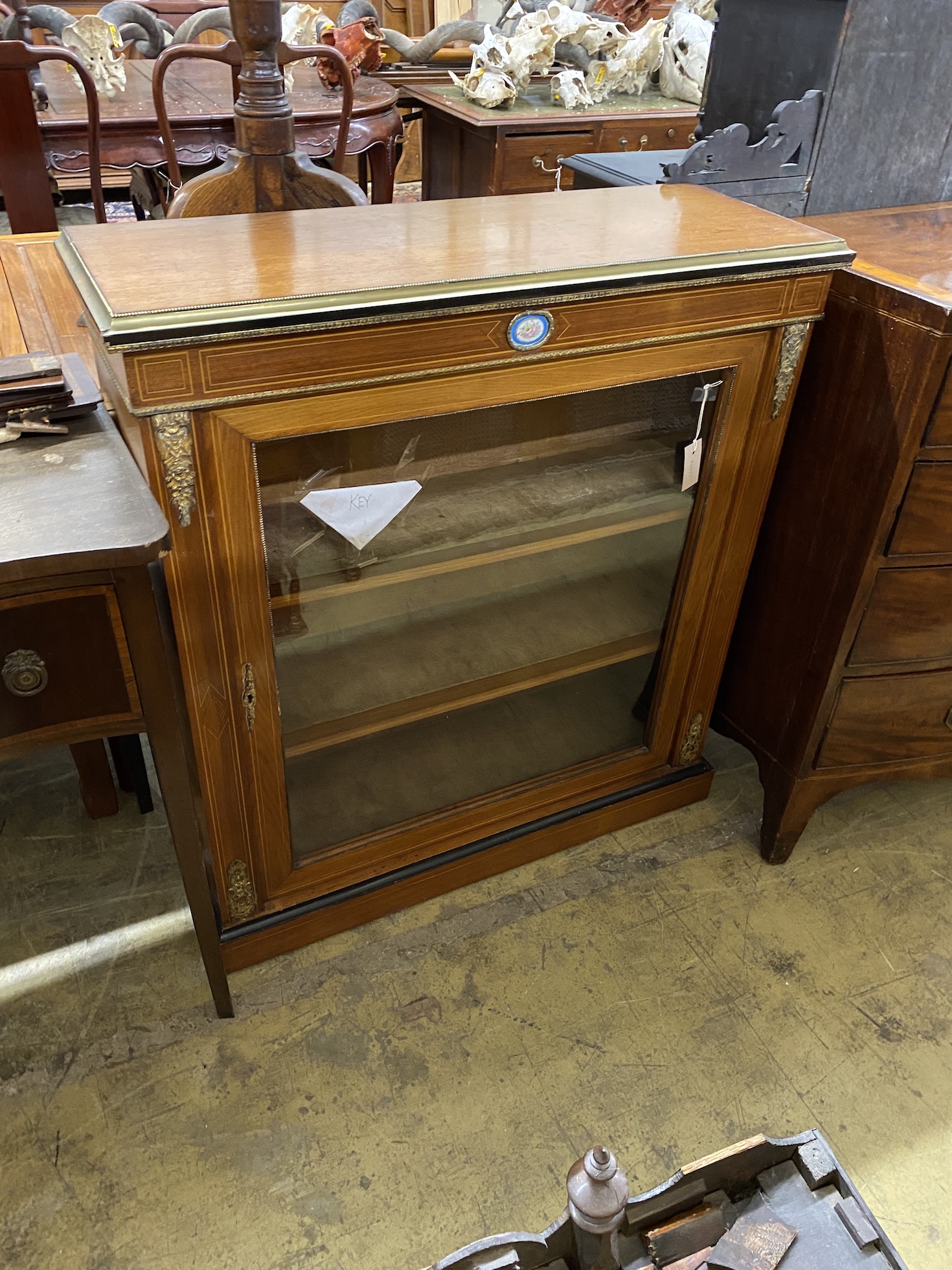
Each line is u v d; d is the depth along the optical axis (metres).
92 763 1.50
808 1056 1.28
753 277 1.08
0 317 1.36
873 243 1.29
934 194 1.53
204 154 2.40
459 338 0.97
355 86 2.69
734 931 1.45
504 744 1.50
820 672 1.37
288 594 1.11
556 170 2.86
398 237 1.06
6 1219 1.08
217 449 0.93
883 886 1.54
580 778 1.52
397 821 1.40
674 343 1.10
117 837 1.54
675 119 2.91
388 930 1.43
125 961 1.36
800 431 1.32
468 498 1.19
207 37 3.34
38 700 0.90
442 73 3.32
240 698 1.12
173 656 1.10
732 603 1.43
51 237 1.73
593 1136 1.19
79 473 0.89
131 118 2.27
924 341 1.09
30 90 2.02
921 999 1.37
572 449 1.20
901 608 1.30
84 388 1.00
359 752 1.40
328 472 1.04
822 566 1.33
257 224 1.09
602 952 1.41
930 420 1.14
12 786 1.63
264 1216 1.09
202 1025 1.29
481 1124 1.19
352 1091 1.22
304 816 1.33
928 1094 1.25
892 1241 1.09
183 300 0.85
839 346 1.22
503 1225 1.09
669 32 3.06
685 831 1.63
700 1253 0.79
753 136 1.47
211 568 1.00
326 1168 1.14
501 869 1.53
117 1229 1.07
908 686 1.40
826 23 1.29
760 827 1.60
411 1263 1.06
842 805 1.69
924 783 1.75
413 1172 1.14
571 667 1.40
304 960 1.38
